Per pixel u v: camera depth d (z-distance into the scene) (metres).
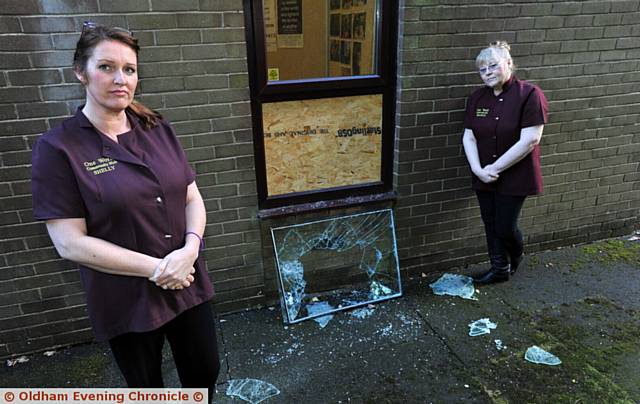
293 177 2.95
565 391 2.32
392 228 3.20
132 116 1.59
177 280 1.57
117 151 1.46
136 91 2.41
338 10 2.85
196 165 2.65
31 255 2.53
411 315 2.97
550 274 3.43
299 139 2.88
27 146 2.34
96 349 2.74
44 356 2.69
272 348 2.70
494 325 2.85
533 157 2.82
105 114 1.46
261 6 2.52
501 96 2.77
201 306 1.78
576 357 2.56
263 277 3.03
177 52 2.41
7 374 2.55
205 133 2.60
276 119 2.79
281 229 2.96
